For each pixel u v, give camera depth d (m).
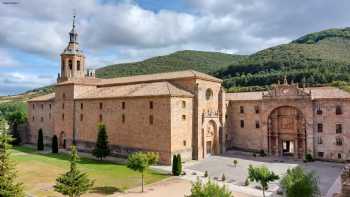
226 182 50.09
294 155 70.44
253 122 77.44
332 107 65.81
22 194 31.45
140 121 68.62
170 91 65.19
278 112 73.25
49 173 55.19
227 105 81.25
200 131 69.31
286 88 71.38
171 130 63.38
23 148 89.75
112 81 88.44
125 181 50.12
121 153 72.12
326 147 66.31
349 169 35.94
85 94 84.69
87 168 59.59
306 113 68.31
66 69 93.00
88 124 80.44
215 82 76.31
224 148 77.19
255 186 47.47
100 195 42.53
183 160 66.12
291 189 32.31
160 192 44.03
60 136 88.56
